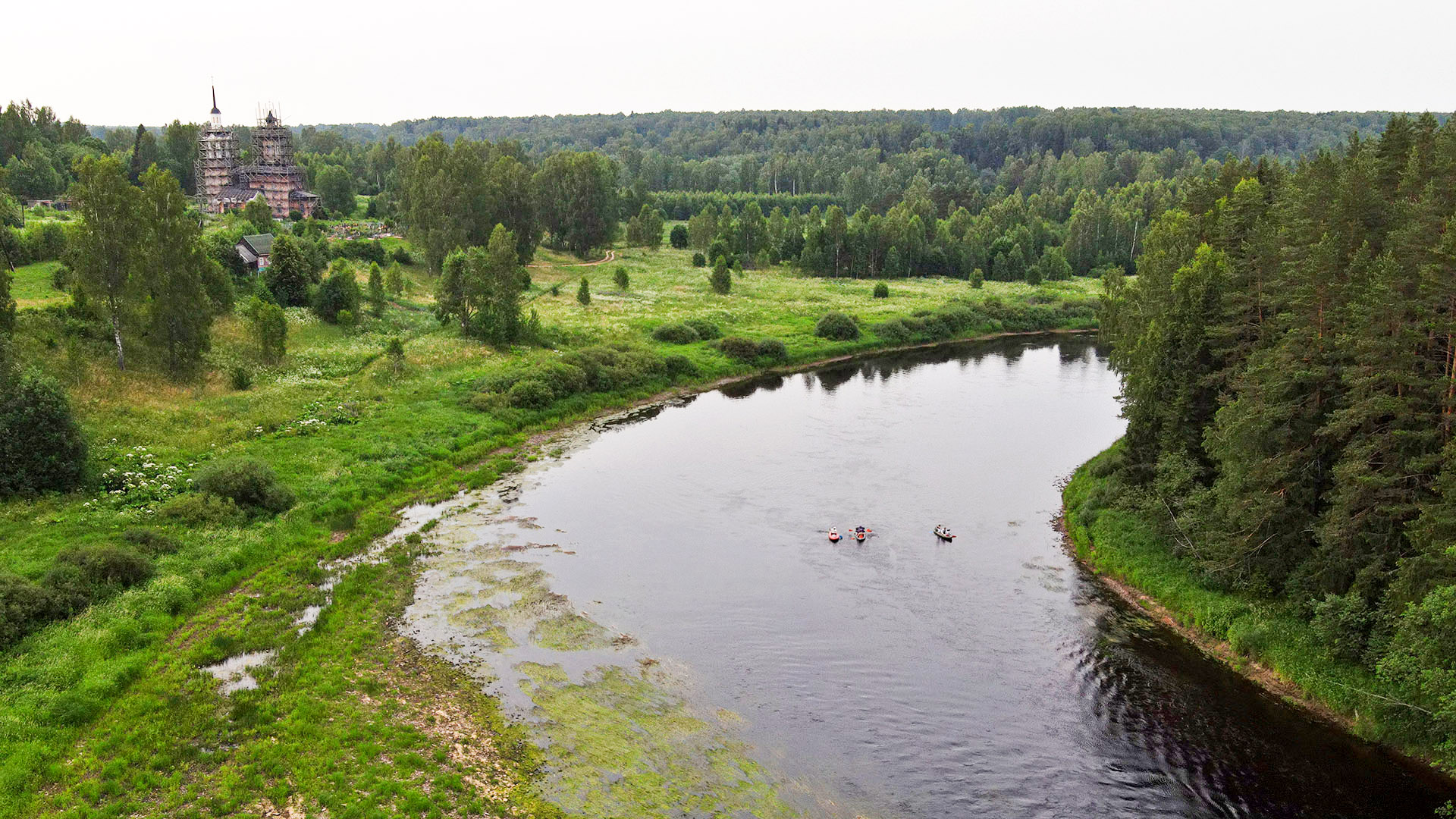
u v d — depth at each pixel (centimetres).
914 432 7769
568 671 3834
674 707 3606
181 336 7000
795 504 5981
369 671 3766
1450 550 3038
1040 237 19362
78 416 5862
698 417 8250
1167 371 5381
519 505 5834
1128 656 4112
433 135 13488
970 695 3769
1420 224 3997
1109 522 5316
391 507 5662
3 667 3469
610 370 8906
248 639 3953
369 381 7794
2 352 5109
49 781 2972
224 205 17650
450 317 10012
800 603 4559
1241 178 8169
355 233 15562
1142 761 3362
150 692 3516
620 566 4938
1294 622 4031
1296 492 4212
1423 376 3775
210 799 2941
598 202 16600
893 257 17288
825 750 3375
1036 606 4588
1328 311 4153
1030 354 11812
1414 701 3369
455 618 4262
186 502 4953
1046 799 3139
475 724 3428
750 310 12825
